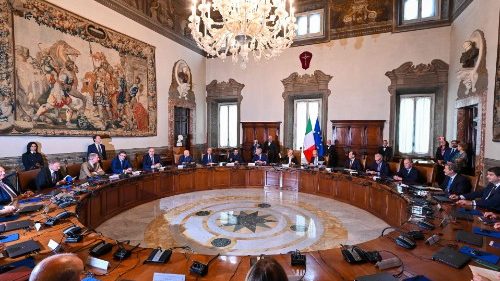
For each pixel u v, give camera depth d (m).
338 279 1.98
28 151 6.00
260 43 5.71
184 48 11.28
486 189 3.96
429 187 5.05
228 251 4.15
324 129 10.68
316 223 5.38
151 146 9.67
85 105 7.39
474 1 6.95
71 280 1.09
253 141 11.90
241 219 5.58
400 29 9.43
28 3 6.01
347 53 10.23
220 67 12.45
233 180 8.50
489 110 6.07
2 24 5.58
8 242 2.55
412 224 3.12
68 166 6.08
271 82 11.54
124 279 1.96
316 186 7.61
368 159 9.95
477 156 6.66
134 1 8.80
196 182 8.05
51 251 2.38
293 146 11.62
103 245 2.41
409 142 9.98
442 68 8.94
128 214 5.86
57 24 6.62
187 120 11.89
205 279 1.99
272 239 4.61
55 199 4.05
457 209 3.63
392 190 4.91
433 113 9.54
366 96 10.02
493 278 1.90
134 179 6.36
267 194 7.69
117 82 8.30
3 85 5.63
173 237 4.66
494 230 2.89
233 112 12.82
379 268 2.12
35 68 6.20
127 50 8.61
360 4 9.93
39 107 6.30
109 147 8.13
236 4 4.95
